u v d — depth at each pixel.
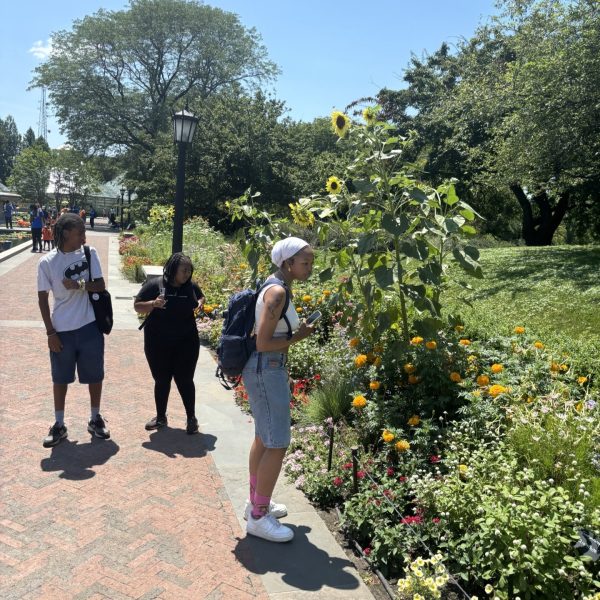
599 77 11.72
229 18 44.88
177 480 3.88
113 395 5.60
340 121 4.73
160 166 32.41
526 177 14.49
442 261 4.77
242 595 2.77
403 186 4.75
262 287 3.11
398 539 3.11
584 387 5.02
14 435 4.45
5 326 8.27
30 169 57.31
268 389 3.12
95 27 43.41
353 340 4.93
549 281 11.63
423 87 24.33
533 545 2.65
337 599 2.79
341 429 4.54
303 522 3.49
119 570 2.88
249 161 30.39
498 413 3.89
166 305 4.57
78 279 4.27
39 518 3.30
